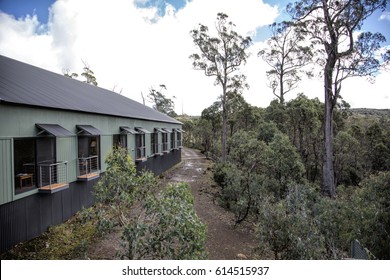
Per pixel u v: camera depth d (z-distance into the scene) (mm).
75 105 8680
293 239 4832
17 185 6262
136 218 3947
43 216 6949
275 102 24109
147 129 15367
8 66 9188
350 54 12320
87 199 9062
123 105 15523
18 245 6082
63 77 13797
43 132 6777
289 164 10156
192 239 3418
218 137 33281
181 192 3941
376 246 5008
